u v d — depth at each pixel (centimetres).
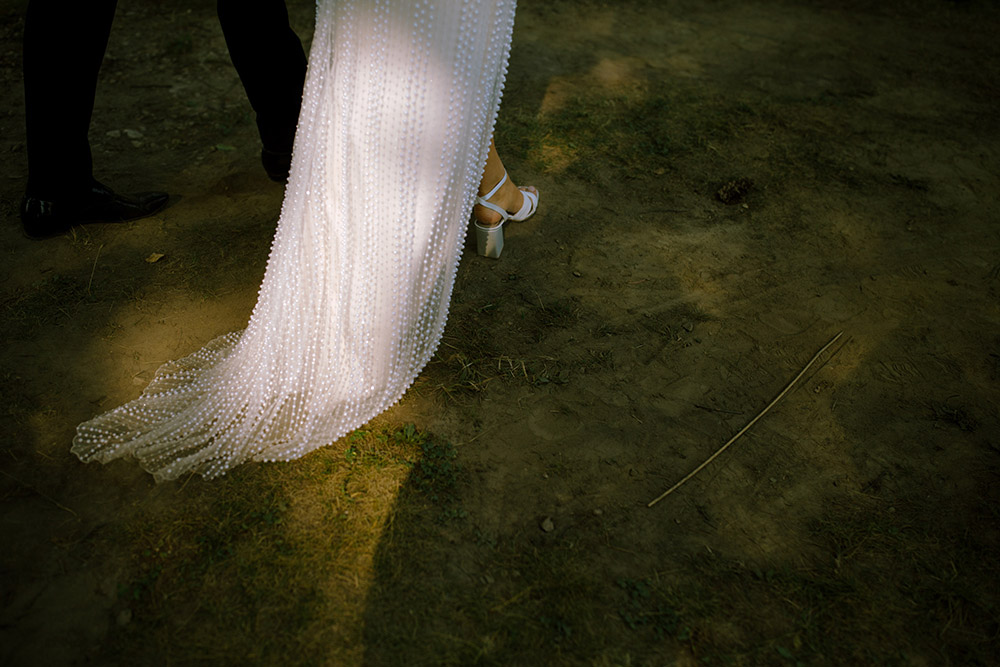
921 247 291
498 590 170
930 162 346
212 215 292
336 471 194
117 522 179
